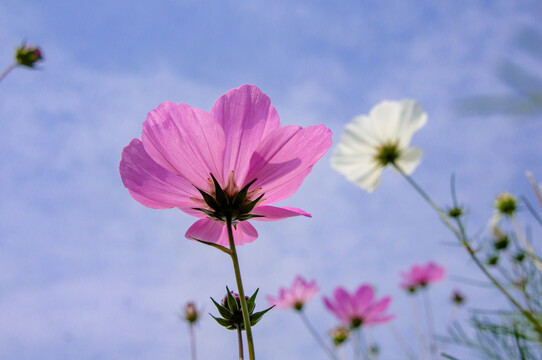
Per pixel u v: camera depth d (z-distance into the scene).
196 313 0.89
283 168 0.30
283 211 0.30
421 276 1.19
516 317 0.63
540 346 0.58
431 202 0.60
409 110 0.81
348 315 1.04
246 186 0.29
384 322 1.03
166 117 0.29
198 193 0.31
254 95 0.30
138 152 0.30
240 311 0.27
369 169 0.83
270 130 0.30
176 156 0.29
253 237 0.33
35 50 0.85
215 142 0.29
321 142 0.30
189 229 0.33
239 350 0.26
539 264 0.60
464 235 0.59
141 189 0.30
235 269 0.26
